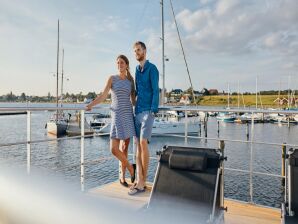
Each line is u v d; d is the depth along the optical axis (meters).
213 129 37.22
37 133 29.36
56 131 26.78
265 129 37.34
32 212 2.93
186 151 3.00
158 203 2.78
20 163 13.65
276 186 11.09
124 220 2.76
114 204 3.26
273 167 14.32
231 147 20.14
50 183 3.88
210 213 2.58
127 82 3.75
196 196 2.73
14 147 19.28
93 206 3.17
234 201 3.50
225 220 2.96
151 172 10.62
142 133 3.67
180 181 2.87
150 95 3.68
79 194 3.59
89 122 27.59
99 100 3.75
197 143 20.69
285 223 2.35
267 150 18.81
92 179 11.31
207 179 2.80
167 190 2.85
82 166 3.98
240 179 12.02
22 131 30.89
